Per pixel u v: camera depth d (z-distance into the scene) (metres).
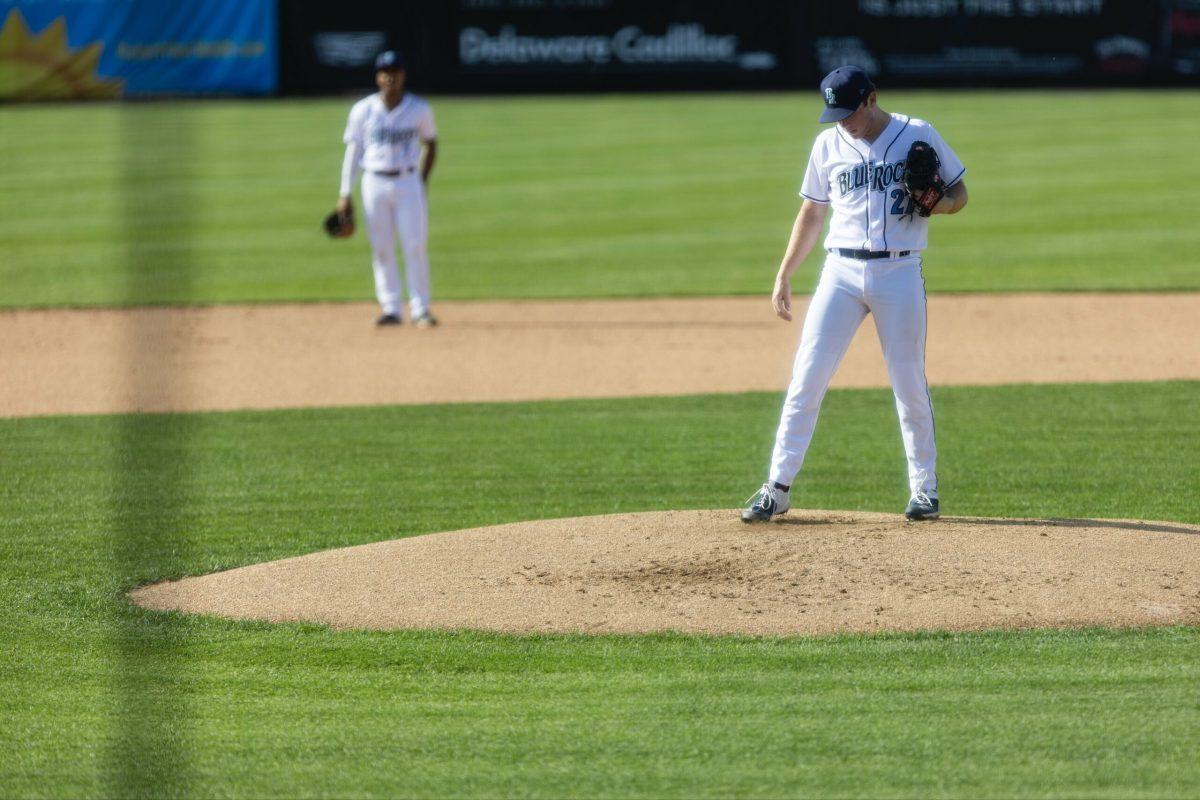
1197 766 15.19
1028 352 41.28
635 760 15.61
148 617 20.86
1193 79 122.00
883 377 38.84
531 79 121.56
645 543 22.53
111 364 40.72
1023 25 120.81
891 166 22.03
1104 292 50.28
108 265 57.12
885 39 120.69
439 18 119.81
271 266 57.22
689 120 103.00
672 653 18.67
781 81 121.75
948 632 18.94
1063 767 15.20
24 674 18.70
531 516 26.27
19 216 68.12
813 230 23.36
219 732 16.67
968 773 15.11
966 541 21.86
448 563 22.11
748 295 51.28
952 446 31.12
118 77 114.38
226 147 90.50
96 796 15.05
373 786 15.15
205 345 43.50
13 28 112.12
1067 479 28.19
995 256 57.12
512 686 17.86
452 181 78.06
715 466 29.89
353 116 44.94
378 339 44.22
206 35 116.06
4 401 36.56
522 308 49.25
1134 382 37.28
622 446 31.72
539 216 68.00
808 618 19.50
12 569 23.38
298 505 27.25
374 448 31.75
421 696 17.62
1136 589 20.02
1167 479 28.05
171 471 29.84
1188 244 58.84
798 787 14.88
